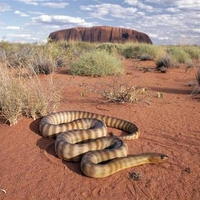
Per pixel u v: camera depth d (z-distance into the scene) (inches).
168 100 412.5
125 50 1178.6
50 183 204.1
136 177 207.8
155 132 289.9
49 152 245.0
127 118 330.0
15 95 302.4
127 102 393.1
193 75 659.4
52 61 660.7
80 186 200.1
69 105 377.7
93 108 366.0
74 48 1059.3
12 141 265.1
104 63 637.3
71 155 227.9
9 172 218.4
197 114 346.0
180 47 1226.6
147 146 258.7
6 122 300.2
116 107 372.5
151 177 210.5
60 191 195.3
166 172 217.2
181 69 756.6
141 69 756.0
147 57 986.7
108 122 304.8
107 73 634.2
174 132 289.9
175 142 267.0
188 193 192.5
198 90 466.6
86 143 235.5
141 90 433.4
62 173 215.3
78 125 278.4
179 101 407.8
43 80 507.5
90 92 455.2
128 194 191.9
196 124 311.4
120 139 245.0
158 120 324.8
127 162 219.1
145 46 1130.0
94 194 191.8
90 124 281.9
